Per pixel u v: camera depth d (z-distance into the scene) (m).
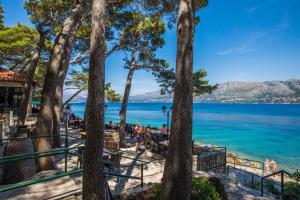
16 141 6.41
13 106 20.95
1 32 17.05
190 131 4.68
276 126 56.16
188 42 4.81
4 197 4.68
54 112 9.88
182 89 4.70
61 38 8.39
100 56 4.48
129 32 14.20
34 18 13.65
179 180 4.50
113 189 7.08
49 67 7.92
